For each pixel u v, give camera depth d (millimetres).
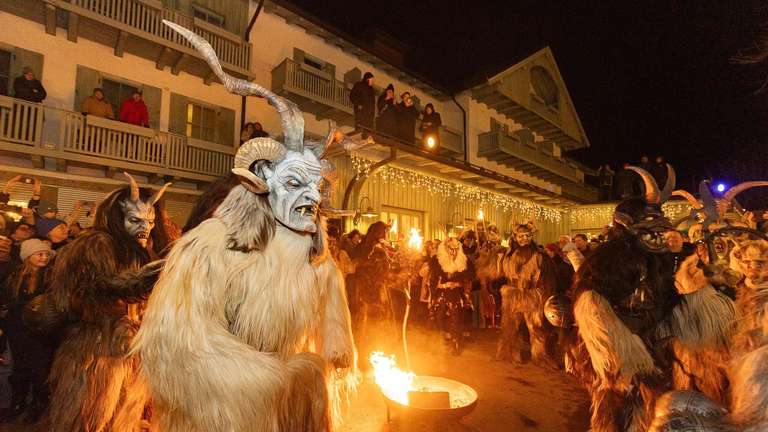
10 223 5527
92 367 2459
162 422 1400
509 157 18672
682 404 1487
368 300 5426
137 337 1443
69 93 9602
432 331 7234
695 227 4223
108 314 2537
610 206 21484
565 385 4941
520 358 5969
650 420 2451
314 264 1731
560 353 6141
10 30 8938
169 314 1391
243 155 1556
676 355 2682
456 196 15453
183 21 10578
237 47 11508
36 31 9250
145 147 10117
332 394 1934
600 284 2701
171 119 11016
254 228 1549
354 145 1935
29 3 8742
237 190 1629
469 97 17953
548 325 5832
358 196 11914
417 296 7461
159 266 2334
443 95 17750
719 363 2559
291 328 1604
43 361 3539
